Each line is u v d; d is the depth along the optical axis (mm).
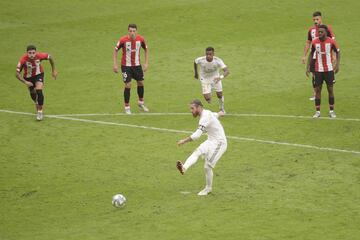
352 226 34625
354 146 47250
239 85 64562
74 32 83250
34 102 59906
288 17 86875
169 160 45500
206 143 38688
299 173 42406
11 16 89312
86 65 72062
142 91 57125
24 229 35094
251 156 45719
